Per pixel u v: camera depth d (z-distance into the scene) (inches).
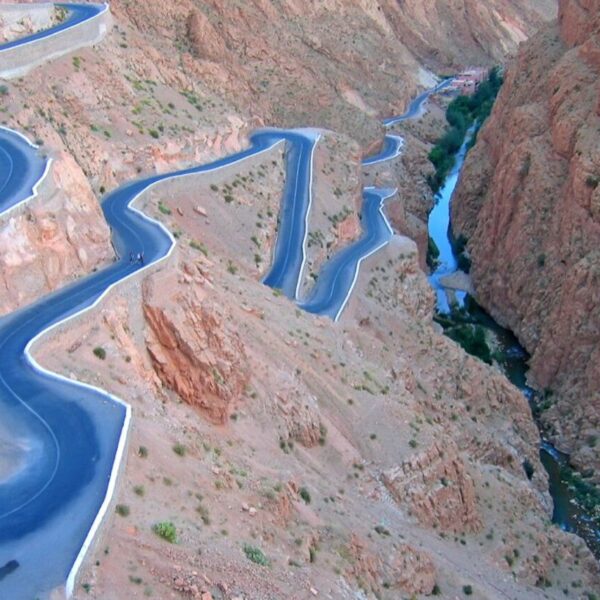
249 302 1867.6
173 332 1460.4
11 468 1066.1
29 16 2474.2
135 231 1877.5
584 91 3100.4
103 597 892.0
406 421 1801.2
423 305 2871.6
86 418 1159.6
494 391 2427.4
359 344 2135.8
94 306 1409.9
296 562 1173.7
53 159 1696.6
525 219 3105.3
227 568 1031.0
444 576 1517.0
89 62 2529.5
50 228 1520.7
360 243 2898.6
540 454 2454.5
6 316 1391.5
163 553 989.2
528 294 3024.1
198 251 2014.0
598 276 2618.1
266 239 2517.2
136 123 2488.9
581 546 1945.1
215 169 2576.3
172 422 1294.3
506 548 1747.0
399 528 1561.3
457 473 1787.6
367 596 1250.0
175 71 2987.2
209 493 1172.5
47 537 938.1
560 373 2691.9
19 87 2174.0
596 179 2755.9
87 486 1024.9
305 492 1395.2
